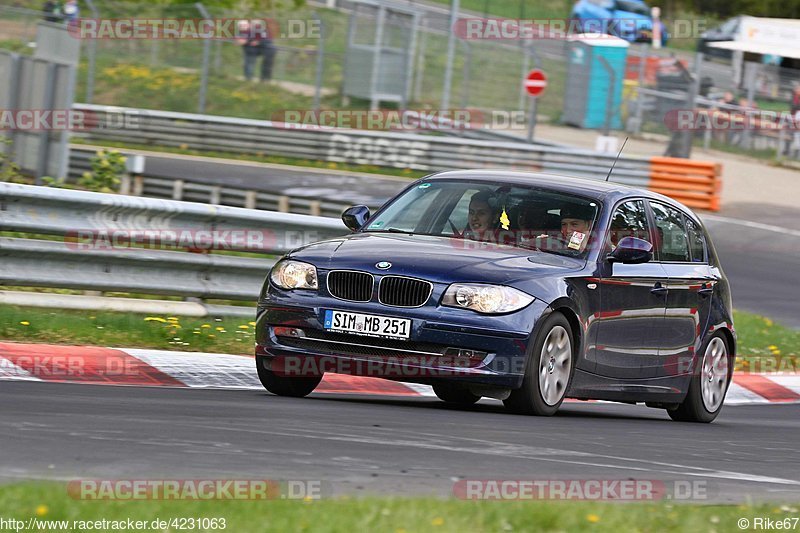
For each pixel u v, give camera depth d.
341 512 12.88
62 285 29.97
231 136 85.56
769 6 119.12
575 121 97.44
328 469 15.84
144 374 25.83
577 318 24.31
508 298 23.03
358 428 19.80
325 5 110.25
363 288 23.39
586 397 25.33
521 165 80.50
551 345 23.75
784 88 100.19
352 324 23.20
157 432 17.69
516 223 25.50
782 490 17.95
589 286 24.75
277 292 24.09
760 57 104.00
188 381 25.94
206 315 32.50
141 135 86.69
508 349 22.89
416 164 82.62
